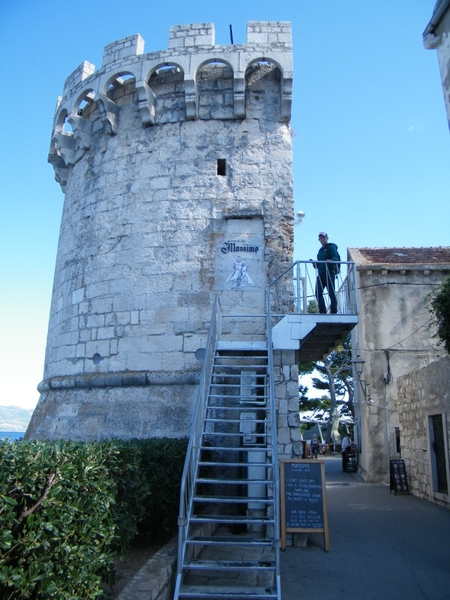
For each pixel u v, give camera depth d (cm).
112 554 470
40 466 366
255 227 1059
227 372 965
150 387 997
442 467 1296
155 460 691
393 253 2139
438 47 812
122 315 1052
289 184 1082
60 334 1170
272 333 905
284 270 1030
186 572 618
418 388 1470
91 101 1252
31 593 346
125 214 1107
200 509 801
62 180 1343
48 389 1172
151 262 1059
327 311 956
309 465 850
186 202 1078
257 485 873
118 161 1148
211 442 923
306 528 816
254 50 1097
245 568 552
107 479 502
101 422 988
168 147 1116
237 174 1086
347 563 744
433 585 648
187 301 1026
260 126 1112
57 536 359
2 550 326
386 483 1797
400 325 1906
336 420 3447
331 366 3575
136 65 1127
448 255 2088
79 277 1145
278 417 937
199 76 1145
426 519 1105
